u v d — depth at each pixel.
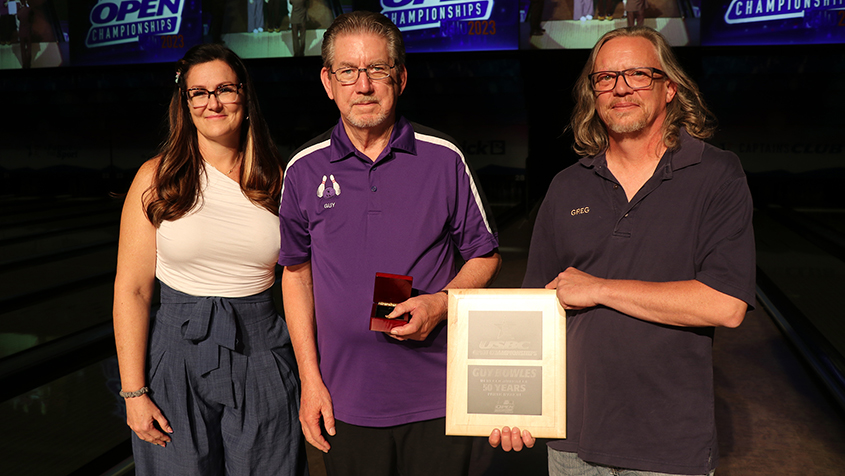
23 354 2.44
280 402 1.01
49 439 1.75
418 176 0.91
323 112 8.52
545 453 1.68
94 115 9.30
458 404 0.87
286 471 1.03
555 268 0.99
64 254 4.50
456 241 1.00
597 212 0.88
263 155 1.01
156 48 7.65
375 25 0.85
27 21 7.98
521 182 8.49
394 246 0.91
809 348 2.44
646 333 0.82
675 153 0.83
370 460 0.95
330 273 0.93
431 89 8.38
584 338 0.87
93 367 2.31
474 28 6.59
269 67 8.16
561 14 6.42
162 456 0.97
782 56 7.08
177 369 0.96
